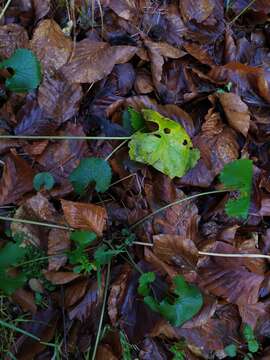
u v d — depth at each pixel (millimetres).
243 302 617
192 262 608
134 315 597
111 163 621
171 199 627
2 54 608
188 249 602
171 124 593
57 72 611
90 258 589
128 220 622
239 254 630
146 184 626
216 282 618
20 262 569
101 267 599
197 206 653
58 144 609
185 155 596
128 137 605
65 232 587
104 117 631
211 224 651
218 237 646
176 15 677
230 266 626
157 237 601
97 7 647
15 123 603
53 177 604
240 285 619
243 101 677
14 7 627
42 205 586
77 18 640
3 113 604
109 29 653
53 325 587
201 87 671
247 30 721
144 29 667
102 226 586
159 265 607
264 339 659
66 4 630
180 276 572
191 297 565
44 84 607
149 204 625
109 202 624
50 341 587
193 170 633
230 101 640
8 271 567
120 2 652
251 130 671
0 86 611
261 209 660
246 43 705
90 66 619
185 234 627
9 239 592
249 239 656
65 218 585
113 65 627
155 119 593
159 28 670
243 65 658
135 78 652
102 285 595
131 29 659
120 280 598
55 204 607
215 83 671
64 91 612
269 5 708
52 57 612
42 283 588
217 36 697
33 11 628
